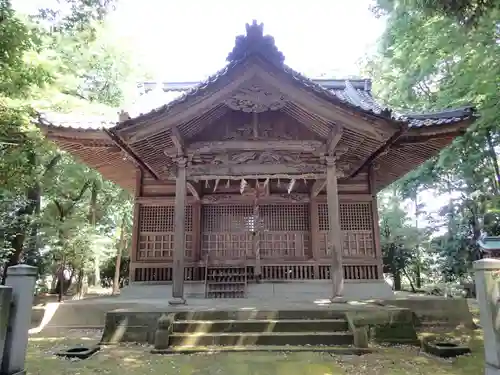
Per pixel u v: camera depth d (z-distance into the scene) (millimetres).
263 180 12398
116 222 22297
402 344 6977
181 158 8898
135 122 7836
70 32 12750
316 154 9109
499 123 11461
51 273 17016
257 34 7676
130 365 5688
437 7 7000
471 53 10398
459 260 16844
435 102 14203
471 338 7809
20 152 10852
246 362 5719
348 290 11453
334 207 8688
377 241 11922
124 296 11445
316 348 6352
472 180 15758
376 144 8992
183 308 7590
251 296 11539
